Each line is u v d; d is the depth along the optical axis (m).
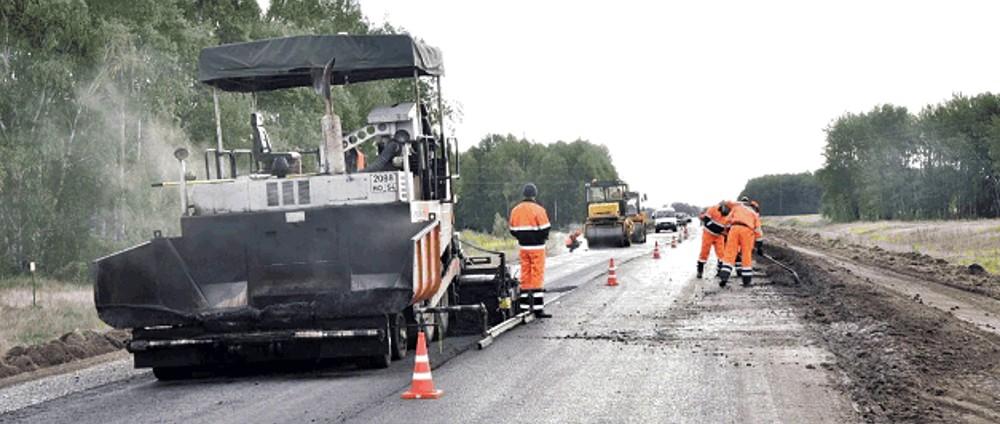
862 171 112.31
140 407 10.55
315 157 15.71
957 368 11.44
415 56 13.84
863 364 11.77
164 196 43.53
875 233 68.00
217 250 12.49
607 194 57.06
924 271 29.27
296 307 12.02
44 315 24.02
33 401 11.57
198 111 48.09
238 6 55.56
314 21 58.59
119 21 43.69
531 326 16.61
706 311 18.48
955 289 23.20
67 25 42.19
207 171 14.12
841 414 8.86
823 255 38.56
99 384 12.68
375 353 12.12
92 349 17.27
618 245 54.31
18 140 41.72
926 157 103.12
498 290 16.38
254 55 13.90
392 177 12.56
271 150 15.59
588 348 13.66
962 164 98.50
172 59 43.75
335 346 12.15
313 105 41.97
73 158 42.91
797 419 8.69
